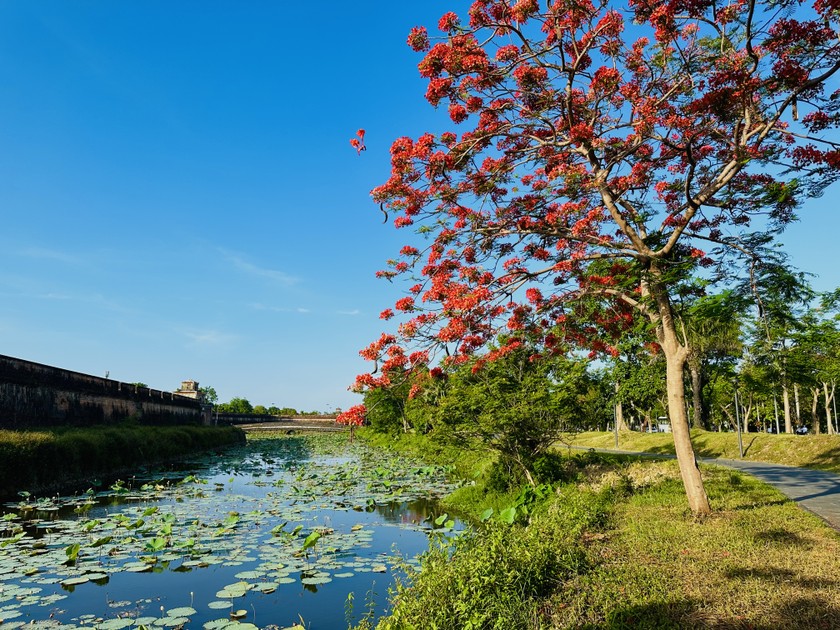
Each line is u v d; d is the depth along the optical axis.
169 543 10.92
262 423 70.69
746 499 10.16
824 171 7.16
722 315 9.02
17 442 17.05
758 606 5.30
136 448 26.12
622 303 10.54
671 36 7.75
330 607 7.71
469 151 8.77
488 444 14.41
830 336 12.90
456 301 8.14
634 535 8.07
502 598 5.90
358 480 21.14
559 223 9.14
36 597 7.86
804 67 7.00
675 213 9.63
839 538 7.32
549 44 8.95
